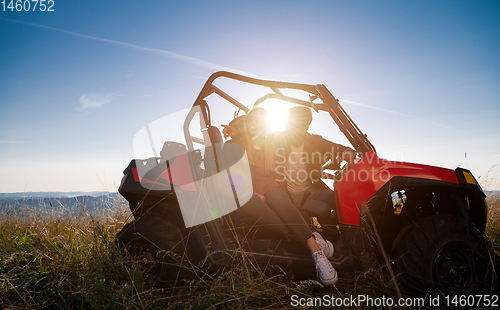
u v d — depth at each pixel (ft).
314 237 6.37
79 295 5.59
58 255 7.67
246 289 5.57
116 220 9.67
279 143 7.85
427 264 5.50
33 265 7.25
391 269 5.61
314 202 7.25
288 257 6.21
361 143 6.84
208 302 5.32
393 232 6.42
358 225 5.98
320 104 7.65
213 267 6.26
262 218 6.85
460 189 6.01
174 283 6.30
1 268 7.15
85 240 8.31
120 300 5.32
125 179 7.14
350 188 6.18
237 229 7.17
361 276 5.94
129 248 6.64
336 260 6.14
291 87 7.63
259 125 7.47
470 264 5.61
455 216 5.98
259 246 6.70
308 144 7.93
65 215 10.20
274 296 5.70
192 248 6.50
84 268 6.57
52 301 5.40
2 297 5.57
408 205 6.42
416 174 6.01
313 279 6.26
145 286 6.16
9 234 9.46
